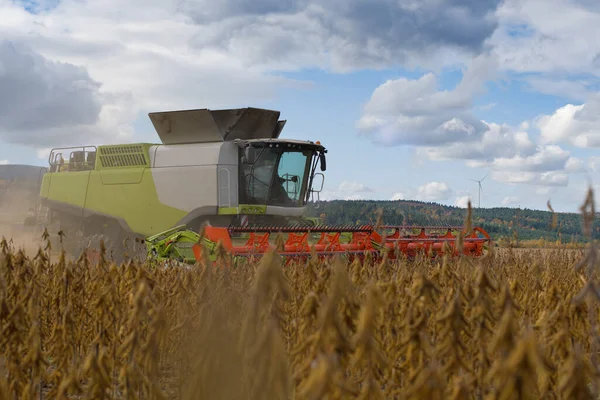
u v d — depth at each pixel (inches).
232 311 151.6
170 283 276.2
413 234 653.3
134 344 143.9
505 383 96.5
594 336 143.7
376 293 115.5
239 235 642.8
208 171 676.1
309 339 123.5
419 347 145.3
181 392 210.4
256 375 115.1
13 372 167.6
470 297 193.6
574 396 111.1
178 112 714.8
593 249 114.2
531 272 337.7
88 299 264.1
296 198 713.0
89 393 145.3
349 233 628.1
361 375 154.9
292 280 288.8
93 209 797.9
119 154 780.0
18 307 172.9
